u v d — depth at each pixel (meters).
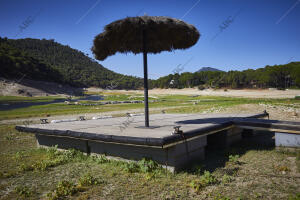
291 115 13.05
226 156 5.65
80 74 166.00
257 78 84.00
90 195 3.48
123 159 5.17
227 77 92.44
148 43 6.70
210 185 3.74
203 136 5.39
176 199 3.24
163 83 123.31
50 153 6.17
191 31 5.48
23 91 87.00
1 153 6.67
